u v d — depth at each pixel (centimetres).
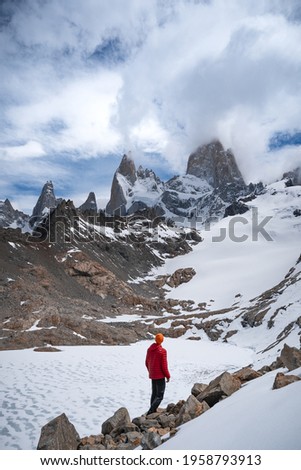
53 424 691
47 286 6925
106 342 4509
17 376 1989
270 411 423
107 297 8150
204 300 9125
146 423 799
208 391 775
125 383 1930
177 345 4628
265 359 2367
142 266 12044
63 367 2430
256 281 9919
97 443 756
